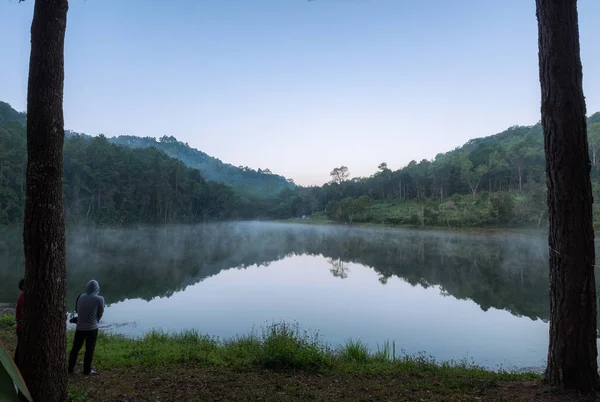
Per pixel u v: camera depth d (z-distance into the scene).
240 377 5.93
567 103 4.80
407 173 125.25
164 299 20.16
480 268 34.59
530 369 9.84
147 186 99.81
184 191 112.62
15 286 22.61
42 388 4.16
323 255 47.25
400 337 13.12
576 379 4.86
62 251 4.35
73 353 6.10
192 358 7.34
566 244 4.87
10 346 8.13
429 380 5.78
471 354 11.26
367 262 39.72
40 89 4.12
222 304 18.81
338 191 146.00
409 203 111.88
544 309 18.25
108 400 4.88
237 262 39.62
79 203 84.38
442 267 35.41
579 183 4.80
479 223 77.56
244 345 9.08
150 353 7.82
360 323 15.07
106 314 16.52
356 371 6.39
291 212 156.50
